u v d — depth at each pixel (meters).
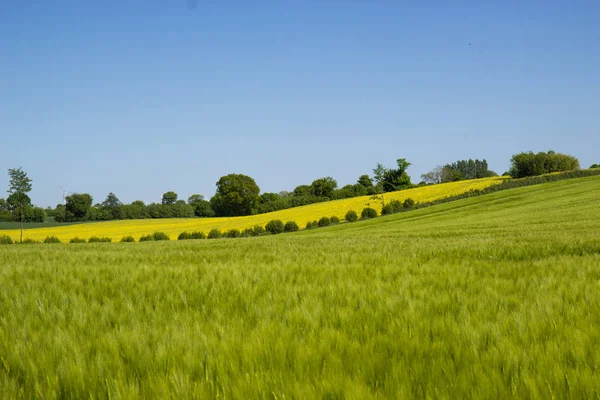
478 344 3.52
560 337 3.58
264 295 5.58
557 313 4.29
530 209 51.19
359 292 5.55
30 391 2.86
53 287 6.37
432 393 2.67
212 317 4.58
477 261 8.84
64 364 3.24
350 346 3.47
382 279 6.80
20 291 6.24
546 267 7.52
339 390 2.69
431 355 3.28
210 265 8.84
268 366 3.18
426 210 63.00
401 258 9.91
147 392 2.80
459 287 5.81
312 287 5.96
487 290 5.53
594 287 5.39
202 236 60.88
